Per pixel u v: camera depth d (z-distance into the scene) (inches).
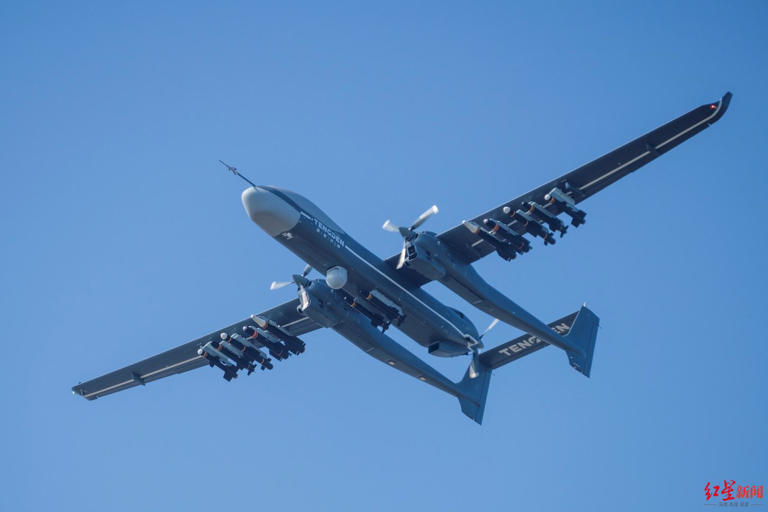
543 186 4434.1
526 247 4537.4
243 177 4188.0
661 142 4195.4
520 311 4744.1
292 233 4264.3
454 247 4635.8
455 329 4798.2
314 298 4606.3
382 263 4584.2
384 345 4763.8
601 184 4399.6
